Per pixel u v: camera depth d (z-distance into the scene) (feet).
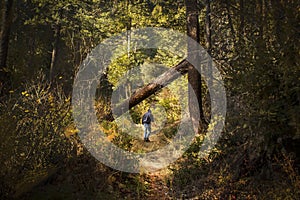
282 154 15.60
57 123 19.75
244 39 18.44
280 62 14.85
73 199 15.55
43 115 19.61
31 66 41.55
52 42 66.39
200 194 17.95
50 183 16.12
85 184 17.76
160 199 19.22
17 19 60.18
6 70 29.76
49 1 54.70
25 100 20.62
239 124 17.83
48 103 20.88
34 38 63.46
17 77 32.42
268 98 15.21
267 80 15.25
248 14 24.57
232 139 19.71
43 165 17.01
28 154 15.88
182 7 48.32
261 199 14.87
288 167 14.75
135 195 19.52
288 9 15.55
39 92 22.63
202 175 20.10
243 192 16.14
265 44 16.16
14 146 14.61
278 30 16.31
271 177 15.84
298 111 13.82
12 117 15.94
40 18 59.31
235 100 18.53
